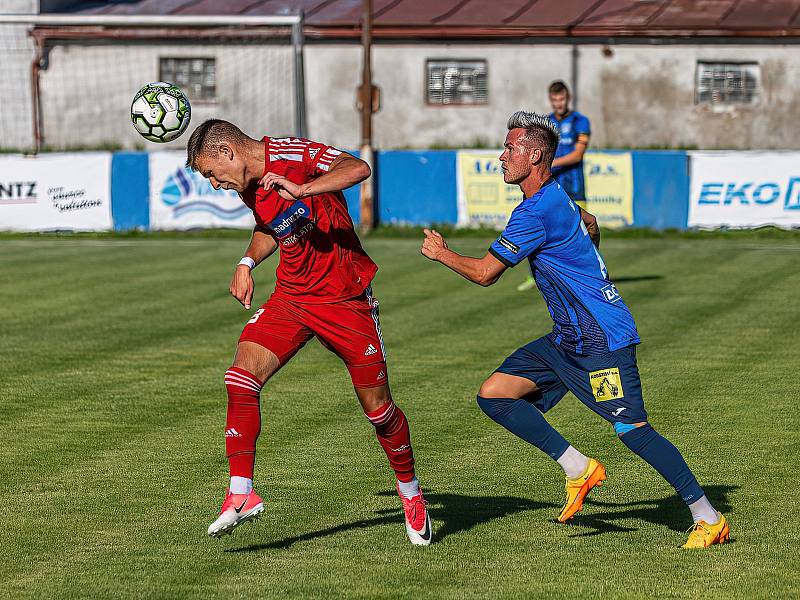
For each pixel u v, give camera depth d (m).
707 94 63.56
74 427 15.95
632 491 13.06
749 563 10.50
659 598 9.61
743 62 63.12
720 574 10.20
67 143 62.44
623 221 42.78
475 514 12.20
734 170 42.47
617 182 42.66
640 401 11.02
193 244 39.81
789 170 42.44
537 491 13.05
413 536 11.12
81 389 18.33
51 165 42.28
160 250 37.97
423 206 43.50
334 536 11.44
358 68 62.66
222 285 30.20
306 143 10.73
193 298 27.97
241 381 10.65
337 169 10.23
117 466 14.02
